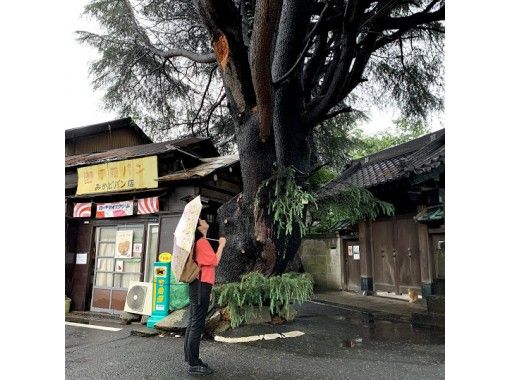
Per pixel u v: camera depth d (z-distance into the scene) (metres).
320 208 6.76
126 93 9.78
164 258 6.80
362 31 7.00
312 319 6.58
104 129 13.16
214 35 5.10
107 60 9.20
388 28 6.88
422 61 8.70
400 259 9.06
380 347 4.70
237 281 5.98
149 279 7.58
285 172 5.77
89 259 8.34
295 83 6.12
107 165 8.16
